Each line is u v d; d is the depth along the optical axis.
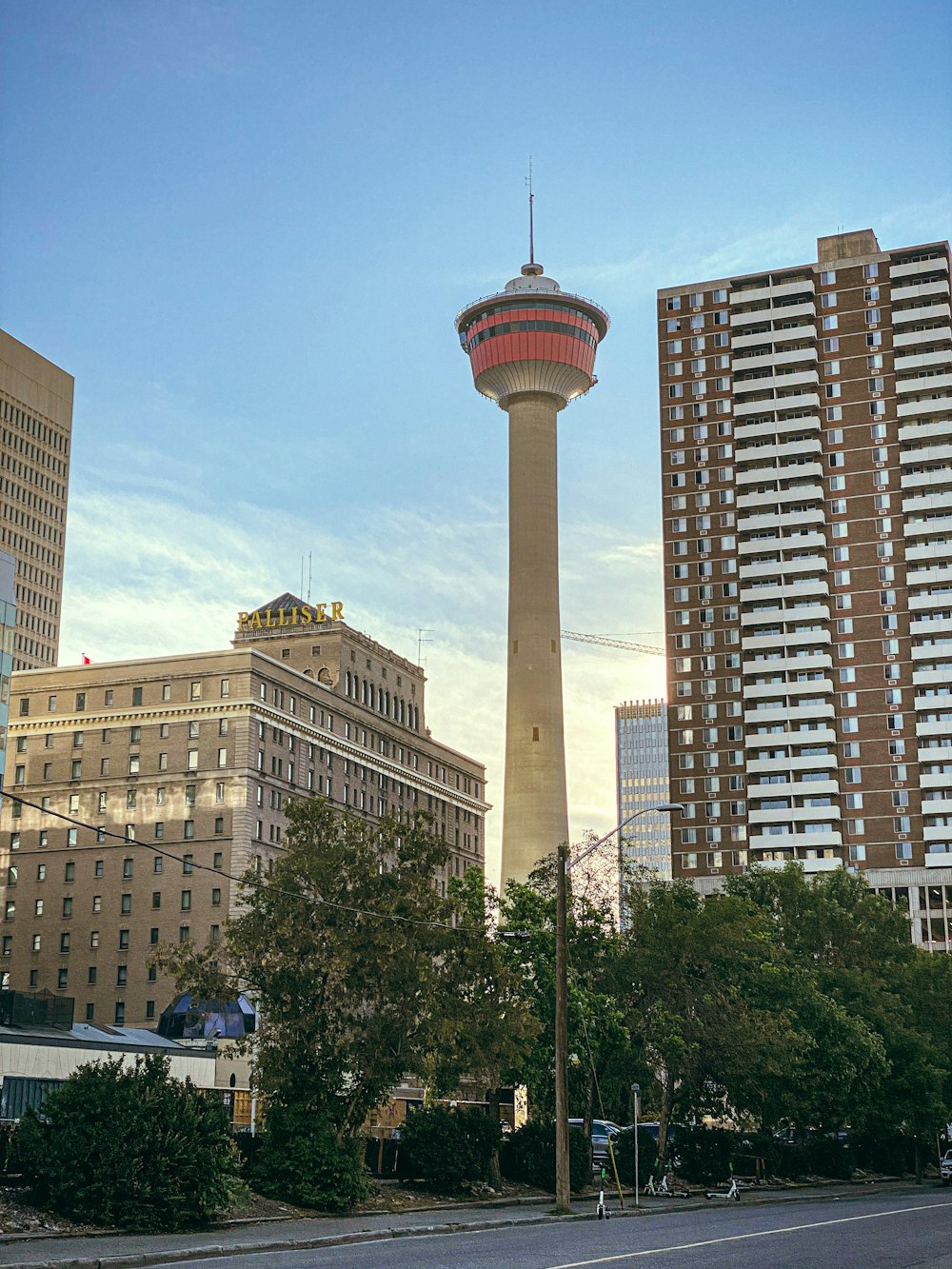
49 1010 66.12
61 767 150.62
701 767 166.38
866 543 167.25
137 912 143.12
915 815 157.88
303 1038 52.12
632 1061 65.25
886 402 170.50
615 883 70.12
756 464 172.75
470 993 56.19
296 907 52.97
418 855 56.47
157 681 149.88
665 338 180.50
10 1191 36.47
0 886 148.88
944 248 172.62
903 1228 39.56
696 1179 68.88
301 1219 43.22
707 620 170.50
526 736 166.88
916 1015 95.62
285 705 153.00
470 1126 55.66
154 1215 36.19
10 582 100.69
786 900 98.12
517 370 180.25
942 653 161.12
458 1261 28.27
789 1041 67.25
